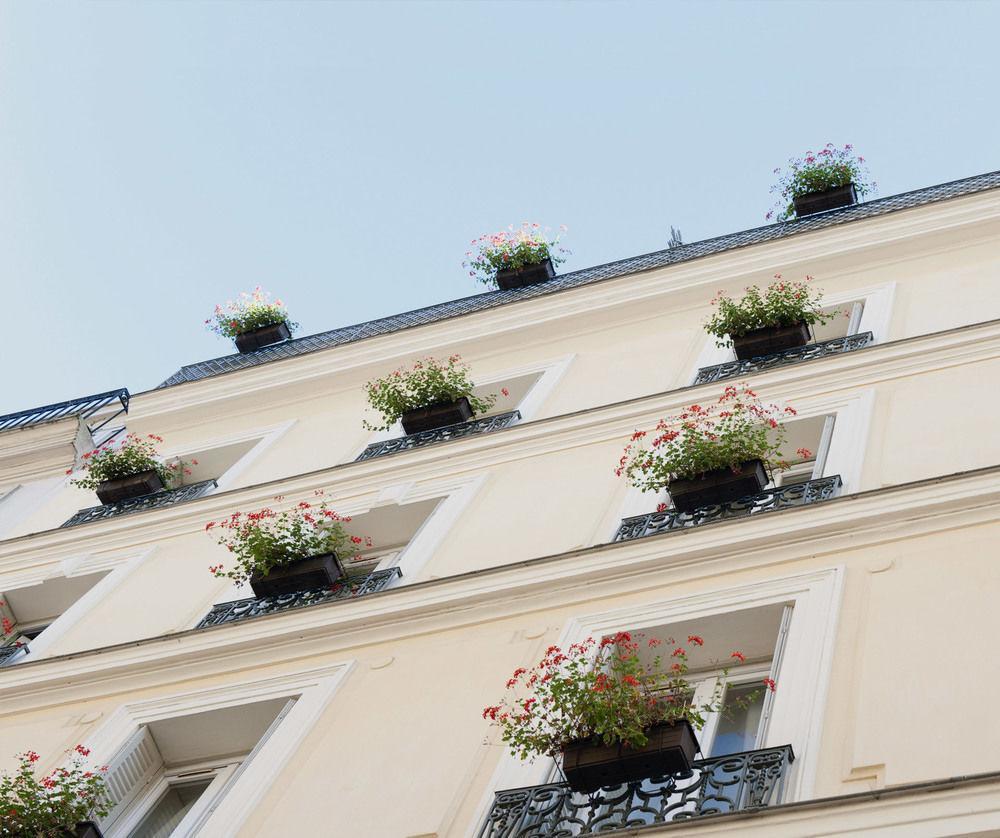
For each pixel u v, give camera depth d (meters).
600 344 21.34
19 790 12.20
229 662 14.67
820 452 14.66
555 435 17.98
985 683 9.93
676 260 21.91
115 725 14.14
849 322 18.88
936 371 15.77
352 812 11.38
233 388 24.09
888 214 20.55
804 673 10.68
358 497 18.52
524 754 10.56
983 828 8.27
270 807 11.84
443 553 15.77
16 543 20.61
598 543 14.50
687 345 20.00
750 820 8.97
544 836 10.12
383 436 21.02
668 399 17.59
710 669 12.04
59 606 19.44
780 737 10.08
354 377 23.27
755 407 15.18
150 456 22.25
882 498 12.67
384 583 15.41
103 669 15.23
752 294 18.98
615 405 17.95
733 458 14.13
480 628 13.59
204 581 17.75
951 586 11.25
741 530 13.09
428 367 20.94
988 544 11.65
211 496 20.02
